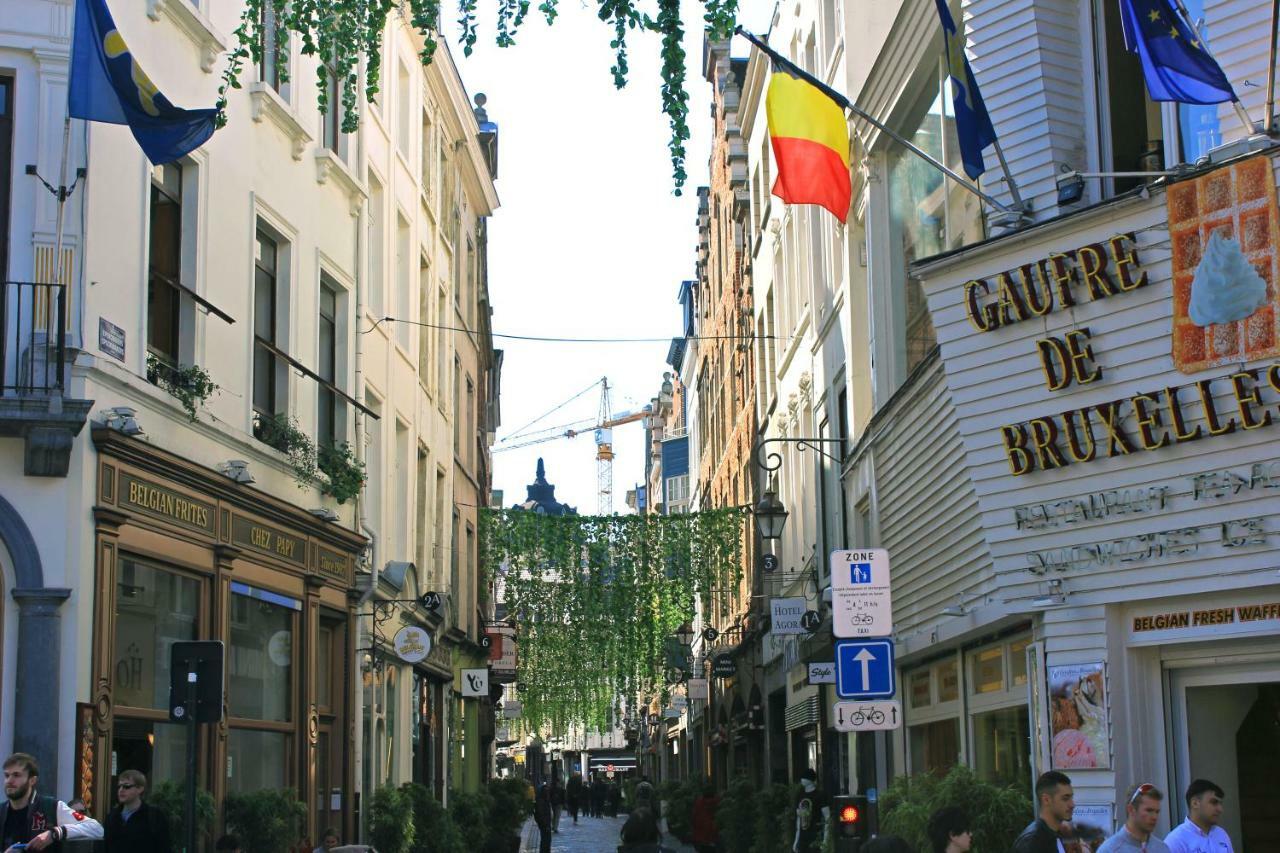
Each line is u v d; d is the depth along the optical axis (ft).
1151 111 42.04
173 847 39.86
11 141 40.78
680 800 117.39
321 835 61.98
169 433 46.14
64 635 39.37
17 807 31.40
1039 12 43.62
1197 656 40.09
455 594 106.63
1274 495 36.45
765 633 112.47
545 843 106.11
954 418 49.39
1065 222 40.16
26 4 41.24
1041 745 43.78
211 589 49.19
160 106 39.52
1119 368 39.70
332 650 64.85
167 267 48.44
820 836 63.98
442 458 98.89
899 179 63.98
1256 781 40.22
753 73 110.42
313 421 62.39
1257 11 36.70
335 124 67.77
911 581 59.67
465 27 32.40
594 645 120.47
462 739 113.60
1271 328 35.86
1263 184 35.78
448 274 102.47
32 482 39.50
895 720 40.06
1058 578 42.01
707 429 180.45
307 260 62.23
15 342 39.78
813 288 88.17
